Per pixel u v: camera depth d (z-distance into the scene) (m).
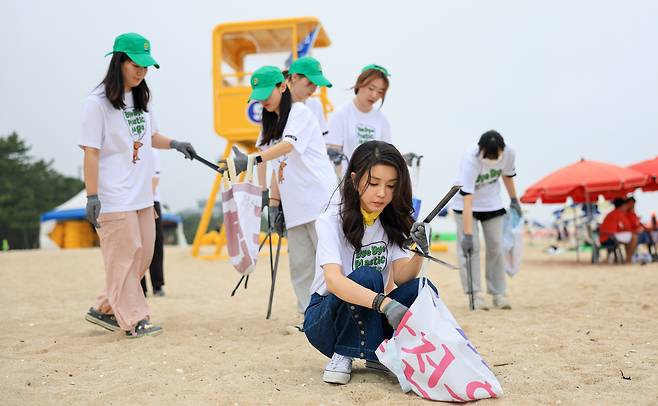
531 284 7.75
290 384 2.87
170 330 4.38
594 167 11.54
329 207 2.89
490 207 5.39
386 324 2.84
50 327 4.62
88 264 11.48
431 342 2.54
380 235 2.89
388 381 2.90
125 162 4.07
